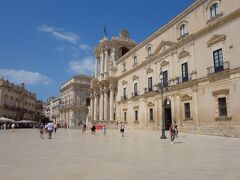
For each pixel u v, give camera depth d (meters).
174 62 34.84
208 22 28.86
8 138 26.31
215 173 8.08
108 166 9.40
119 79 55.19
